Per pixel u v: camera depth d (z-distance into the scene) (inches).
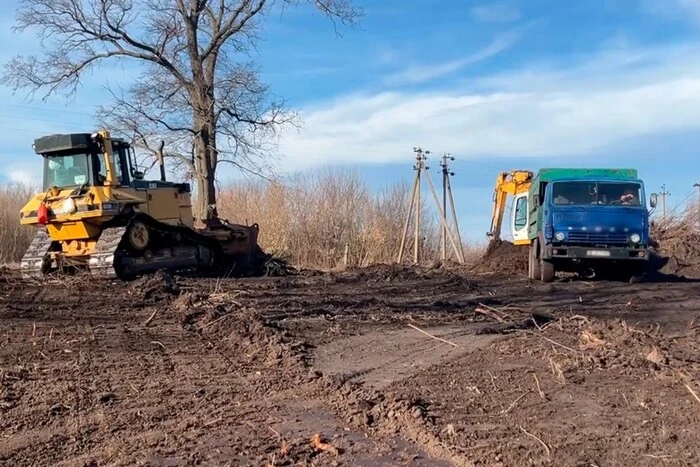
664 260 766.5
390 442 200.2
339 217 1237.7
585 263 676.1
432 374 266.8
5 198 1131.9
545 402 228.1
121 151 600.1
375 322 384.5
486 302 491.2
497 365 277.7
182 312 399.9
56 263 584.4
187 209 657.0
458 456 184.2
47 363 293.6
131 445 201.9
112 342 332.8
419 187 1312.7
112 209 568.1
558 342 313.0
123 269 566.6
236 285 561.3
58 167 595.2
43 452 199.2
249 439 204.8
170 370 284.7
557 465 177.2
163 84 932.6
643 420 207.6
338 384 254.7
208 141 943.7
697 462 176.9
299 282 623.5
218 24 948.0
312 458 189.9
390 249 1280.8
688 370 260.1
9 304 434.9
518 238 781.9
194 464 187.5
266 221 1195.3
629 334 313.3
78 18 894.4
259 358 303.0
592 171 683.4
